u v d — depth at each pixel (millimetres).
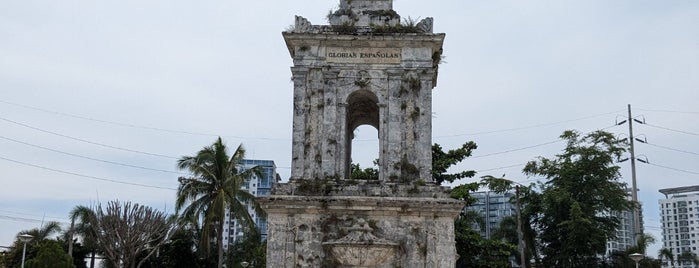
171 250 78250
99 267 97500
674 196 140625
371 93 32500
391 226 29688
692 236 134875
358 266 29047
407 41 32250
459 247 57906
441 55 34562
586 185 74250
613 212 76250
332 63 32250
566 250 71750
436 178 60188
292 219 29766
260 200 29531
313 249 29391
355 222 29547
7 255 89125
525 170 78625
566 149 77438
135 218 67000
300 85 32031
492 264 57781
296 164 31031
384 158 31250
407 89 32000
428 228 29688
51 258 68188
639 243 77188
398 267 29219
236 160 69438
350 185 30484
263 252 84062
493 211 129375
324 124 31500
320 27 32906
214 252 80562
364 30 32688
